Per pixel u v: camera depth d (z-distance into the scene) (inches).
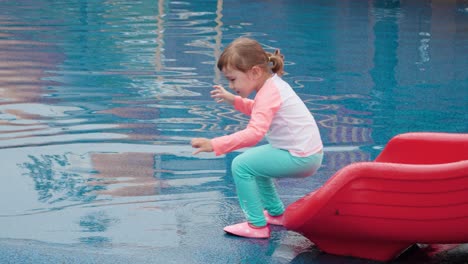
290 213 152.0
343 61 353.4
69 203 178.2
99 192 185.5
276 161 159.0
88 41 384.5
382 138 233.5
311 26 452.4
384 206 143.4
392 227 144.6
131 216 171.5
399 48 389.1
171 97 277.1
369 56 366.6
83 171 199.3
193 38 399.2
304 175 162.6
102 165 204.2
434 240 146.4
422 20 486.6
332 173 202.4
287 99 158.7
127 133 232.7
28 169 199.8
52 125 238.7
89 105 263.9
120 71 318.7
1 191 184.5
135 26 433.7
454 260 151.9
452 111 268.4
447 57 368.8
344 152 218.7
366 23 469.4
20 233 160.7
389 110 267.7
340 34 426.9
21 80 297.9
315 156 160.6
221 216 173.2
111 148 218.4
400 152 166.6
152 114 254.2
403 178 140.6
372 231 146.6
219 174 200.1
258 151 161.5
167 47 372.8
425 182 140.3
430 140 163.5
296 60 352.8
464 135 162.6
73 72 315.0
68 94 278.7
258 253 153.3
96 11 490.3
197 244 157.0
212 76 312.5
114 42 383.2
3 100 267.4
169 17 471.5
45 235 159.9
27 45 370.3
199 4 536.1
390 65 346.6
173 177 196.9
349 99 282.5
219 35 410.0
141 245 155.7
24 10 486.6
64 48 365.1
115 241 157.6
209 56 352.8
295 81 310.5
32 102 265.9
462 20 488.4
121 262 146.5
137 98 274.8
